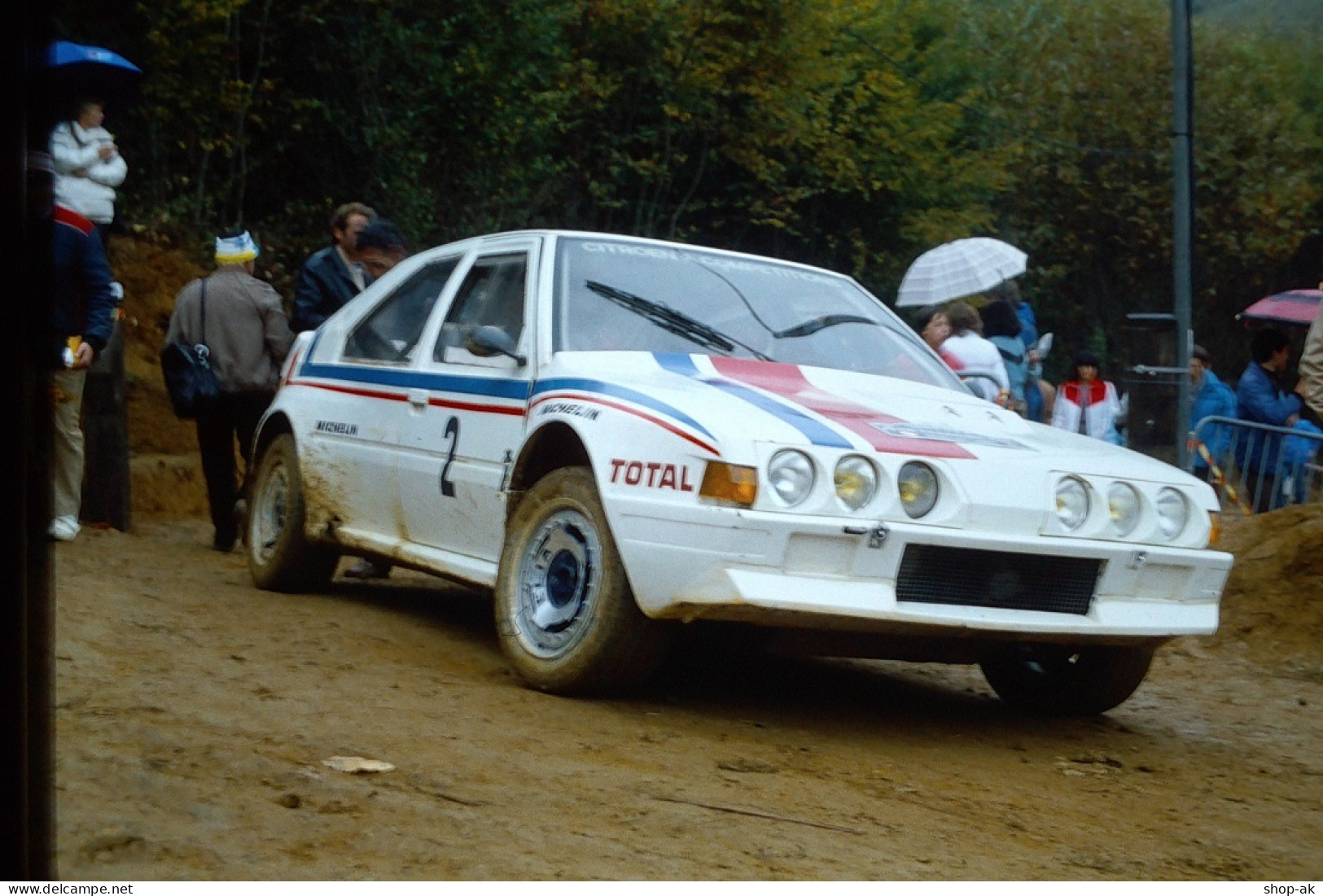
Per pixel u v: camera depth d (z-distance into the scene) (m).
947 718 5.79
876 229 25.03
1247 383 10.10
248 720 4.43
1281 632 8.03
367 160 16.48
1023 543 4.93
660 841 3.63
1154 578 5.28
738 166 23.34
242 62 15.62
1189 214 14.01
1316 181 29.58
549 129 18.72
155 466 11.47
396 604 7.25
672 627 5.00
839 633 4.93
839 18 23.72
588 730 4.77
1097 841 4.13
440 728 4.59
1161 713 6.39
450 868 3.23
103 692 4.57
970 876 3.62
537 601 5.35
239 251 9.10
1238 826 4.47
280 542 7.16
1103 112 29.58
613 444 5.02
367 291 7.35
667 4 21.20
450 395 6.15
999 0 31.70
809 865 3.55
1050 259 30.05
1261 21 30.14
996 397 9.28
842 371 6.01
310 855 3.23
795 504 4.70
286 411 7.34
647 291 6.07
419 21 16.56
